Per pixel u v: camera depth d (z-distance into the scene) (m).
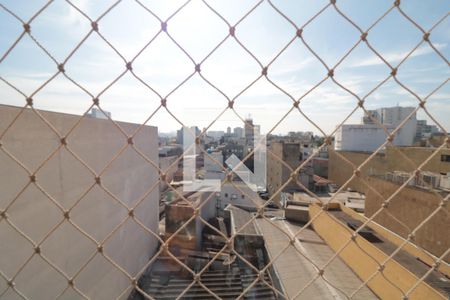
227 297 4.66
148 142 7.49
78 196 4.21
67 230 3.94
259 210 1.66
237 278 5.11
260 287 4.82
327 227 6.89
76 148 4.14
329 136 1.69
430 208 5.84
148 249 7.54
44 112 3.43
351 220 7.85
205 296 4.71
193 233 6.14
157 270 5.59
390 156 10.68
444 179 5.99
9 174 2.97
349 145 14.42
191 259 5.76
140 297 4.88
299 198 11.07
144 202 7.21
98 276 4.80
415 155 8.98
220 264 5.59
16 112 3.04
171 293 4.83
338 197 11.73
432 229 5.77
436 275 4.48
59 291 3.78
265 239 6.55
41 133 3.41
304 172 12.34
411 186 6.54
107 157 5.16
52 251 3.64
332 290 4.70
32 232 3.29
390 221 7.15
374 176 8.26
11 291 3.04
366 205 8.51
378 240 6.33
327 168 17.92
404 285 4.41
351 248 5.62
